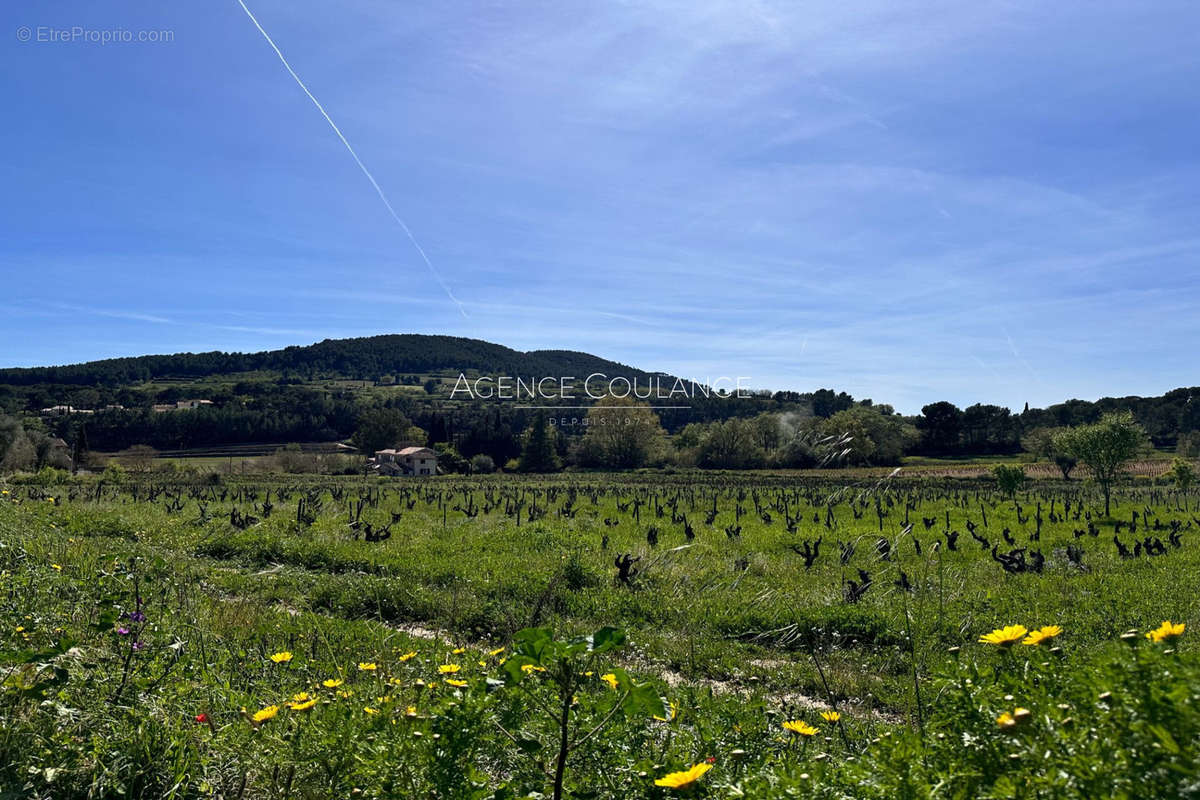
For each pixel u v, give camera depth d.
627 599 11.37
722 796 2.52
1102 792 1.71
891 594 11.68
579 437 109.19
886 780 2.19
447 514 29.20
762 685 7.75
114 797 3.06
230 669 5.23
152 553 12.65
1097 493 45.31
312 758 3.24
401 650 6.64
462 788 2.73
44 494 29.67
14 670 3.72
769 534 22.02
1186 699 1.71
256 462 81.19
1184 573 14.15
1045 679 2.34
